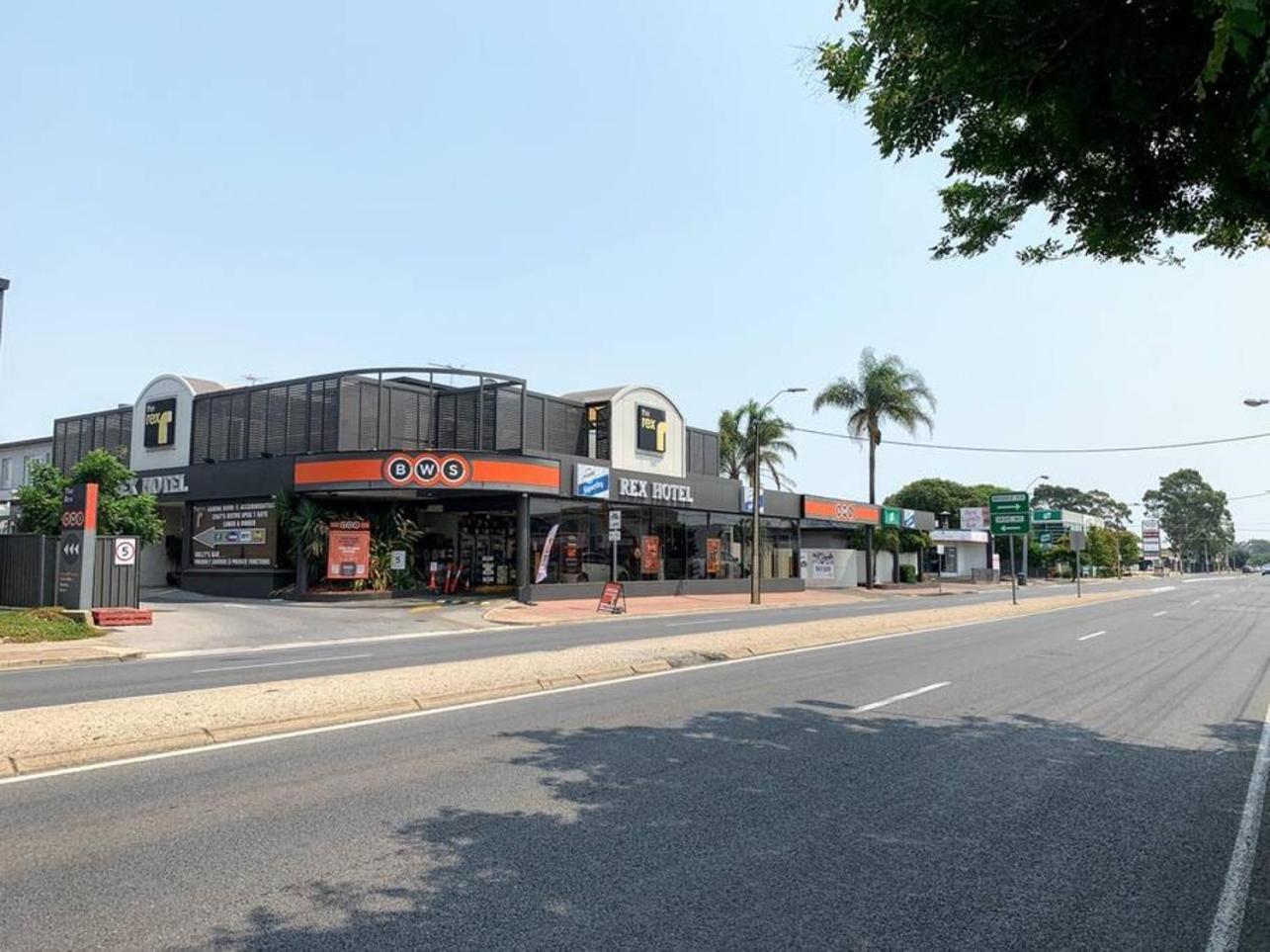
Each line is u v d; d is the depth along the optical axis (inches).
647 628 968.9
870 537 2210.9
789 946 174.2
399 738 356.2
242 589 1344.7
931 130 253.4
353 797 272.2
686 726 387.9
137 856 219.3
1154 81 200.7
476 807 263.4
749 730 381.7
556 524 1416.1
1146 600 1747.0
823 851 229.8
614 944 173.3
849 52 247.4
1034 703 469.7
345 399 1307.8
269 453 1358.3
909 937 179.8
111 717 364.5
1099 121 221.9
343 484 1240.8
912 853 230.1
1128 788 299.0
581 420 1530.5
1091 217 269.1
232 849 224.7
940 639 842.8
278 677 536.1
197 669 593.3
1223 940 182.4
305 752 331.0
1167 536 5728.3
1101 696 497.0
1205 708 463.5
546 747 341.7
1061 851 234.4
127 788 280.2
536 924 182.1
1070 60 204.7
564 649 664.4
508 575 1494.8
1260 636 911.7
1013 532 1514.5
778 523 1973.4
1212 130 206.2
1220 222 271.9
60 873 207.6
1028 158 253.8
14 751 307.1
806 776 305.1
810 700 463.2
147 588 1539.1
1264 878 218.1
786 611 1312.7
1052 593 2122.3
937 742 363.3
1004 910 194.7
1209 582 3385.8
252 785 284.8
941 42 211.2
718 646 693.3
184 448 1497.3
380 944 171.8
